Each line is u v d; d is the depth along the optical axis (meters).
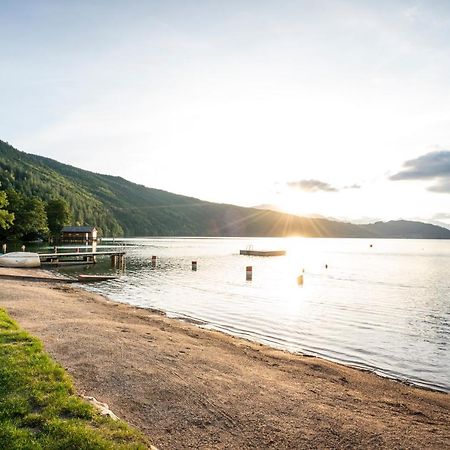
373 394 14.57
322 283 51.44
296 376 15.72
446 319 29.47
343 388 14.80
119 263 65.38
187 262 81.31
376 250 167.62
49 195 175.62
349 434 10.46
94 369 13.53
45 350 15.04
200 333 22.78
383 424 11.43
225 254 113.19
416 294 42.28
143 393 11.93
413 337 24.11
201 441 9.44
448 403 14.28
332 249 174.25
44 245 113.62
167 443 9.18
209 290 43.19
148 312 29.28
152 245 154.25
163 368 14.43
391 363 19.25
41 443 8.06
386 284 50.91
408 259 106.62
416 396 14.84
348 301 37.25
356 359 19.78
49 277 44.84
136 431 9.03
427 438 10.76
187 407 11.25
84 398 10.61
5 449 7.73
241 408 11.53
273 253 117.12
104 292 39.94
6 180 167.62
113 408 10.70
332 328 26.16
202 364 15.60
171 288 44.06
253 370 15.74
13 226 112.19
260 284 49.28
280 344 22.19
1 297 27.89
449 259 107.38
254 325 26.64
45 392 10.38
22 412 9.19
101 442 8.14
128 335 19.22
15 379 10.84
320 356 20.16
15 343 14.27
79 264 65.81
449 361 19.64
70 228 135.00
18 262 56.88
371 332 25.28
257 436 9.91
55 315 22.64
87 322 21.27
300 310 32.22
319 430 10.55
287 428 10.50
